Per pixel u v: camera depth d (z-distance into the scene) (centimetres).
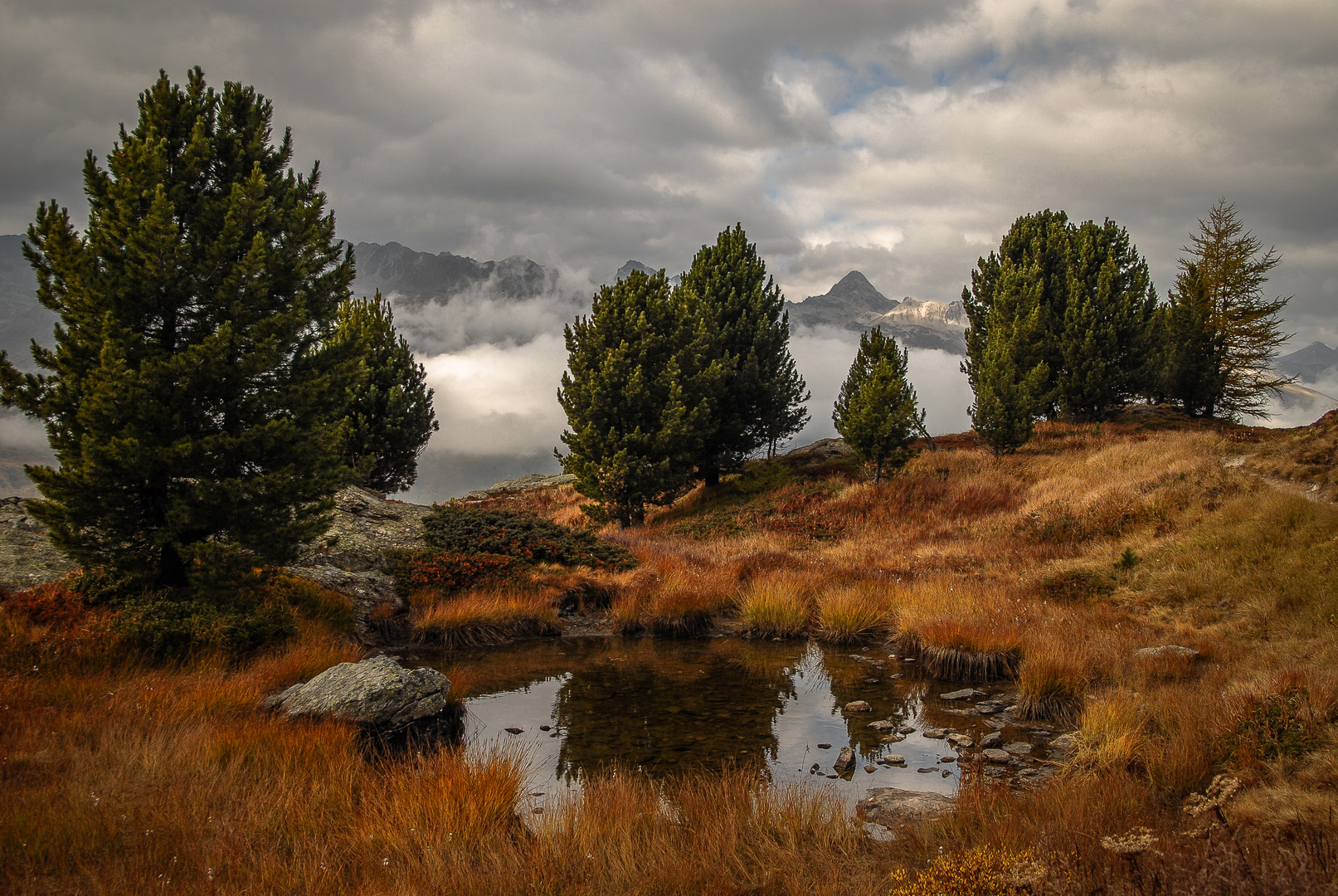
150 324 1130
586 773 800
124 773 625
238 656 1073
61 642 943
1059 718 976
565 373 3184
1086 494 2305
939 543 2314
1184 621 1352
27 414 1063
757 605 1628
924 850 559
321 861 507
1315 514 1493
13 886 448
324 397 1273
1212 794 572
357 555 1775
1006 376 3209
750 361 3516
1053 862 455
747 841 575
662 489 3086
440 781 642
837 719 1002
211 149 1185
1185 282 4025
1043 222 4450
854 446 3030
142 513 1111
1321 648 999
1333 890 361
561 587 1803
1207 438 2667
